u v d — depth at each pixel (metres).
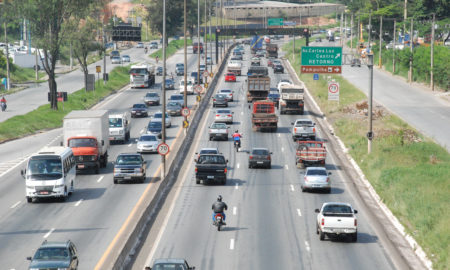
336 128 139.88
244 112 164.50
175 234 63.47
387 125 137.75
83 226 65.56
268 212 73.62
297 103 159.50
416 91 198.75
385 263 55.09
